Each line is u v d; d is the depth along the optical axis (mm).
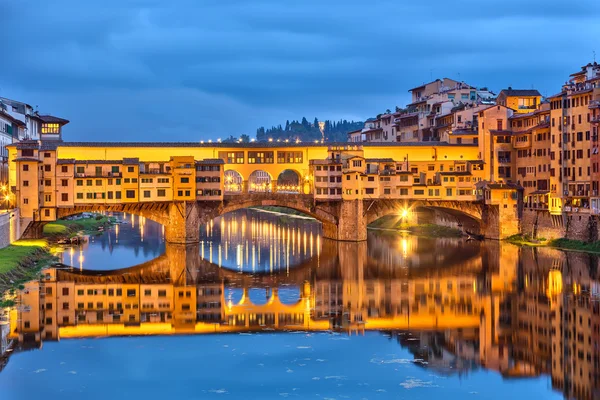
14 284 111500
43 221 153125
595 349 81938
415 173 173875
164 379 72000
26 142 151375
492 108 178500
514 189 169000
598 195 143625
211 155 176500
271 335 87188
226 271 131500
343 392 68750
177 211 166875
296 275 126875
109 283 117812
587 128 148500
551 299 104938
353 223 171625
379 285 116875
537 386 71000
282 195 170500
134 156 173125
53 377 72375
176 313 97875
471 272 127188
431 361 77750
